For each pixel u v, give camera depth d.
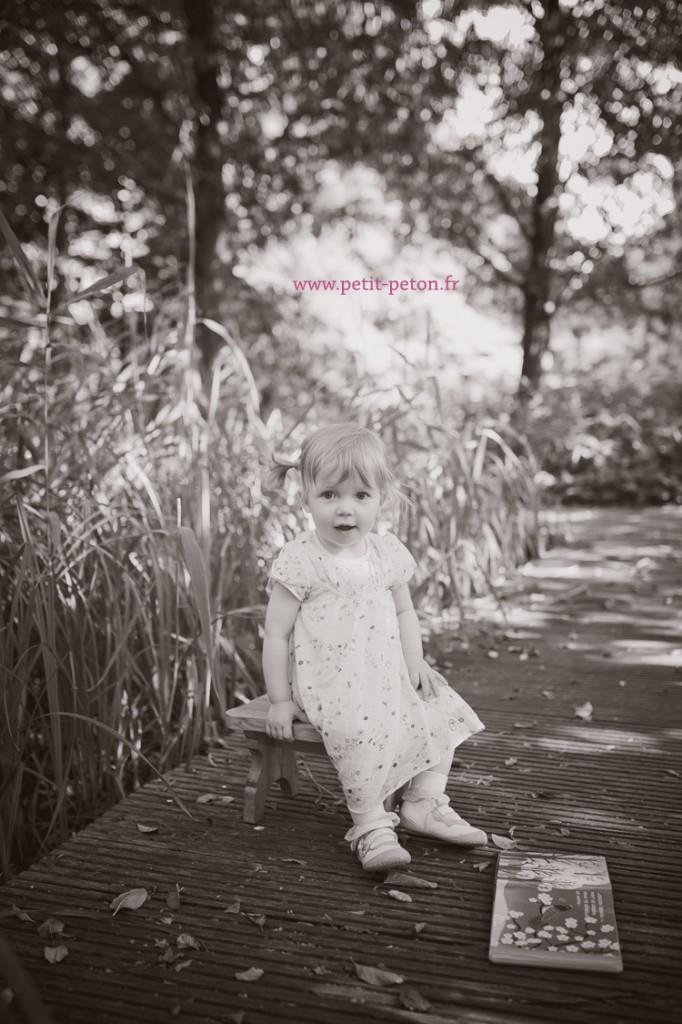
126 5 9.59
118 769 2.82
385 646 2.38
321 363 9.84
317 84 10.12
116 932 1.96
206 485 3.12
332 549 2.43
